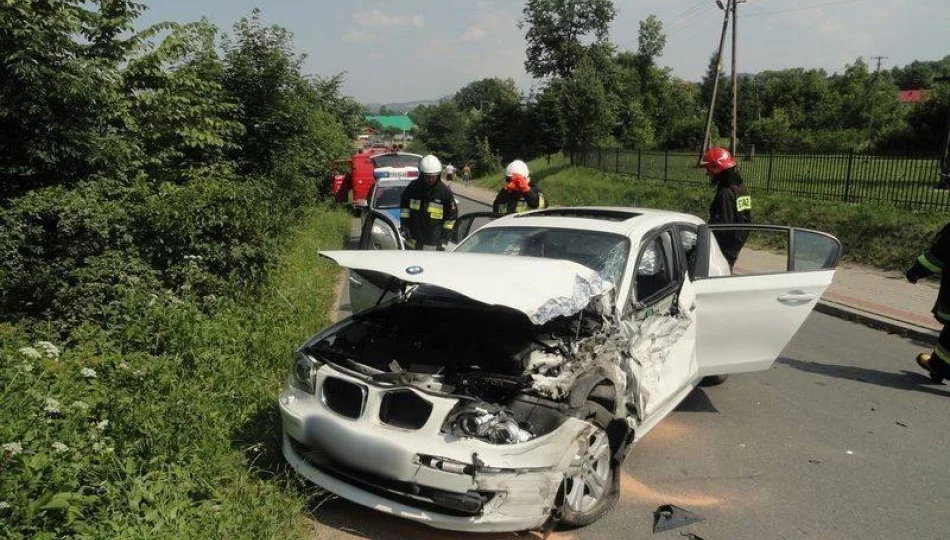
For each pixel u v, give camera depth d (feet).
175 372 15.02
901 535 11.85
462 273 11.72
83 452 10.71
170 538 9.34
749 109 225.56
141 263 19.40
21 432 9.82
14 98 20.79
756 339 16.81
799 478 13.97
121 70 26.94
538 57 171.32
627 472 14.14
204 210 21.79
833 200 49.26
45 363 12.98
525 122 173.27
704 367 16.80
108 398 12.54
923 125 113.39
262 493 11.38
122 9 26.55
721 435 16.14
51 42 21.72
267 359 17.51
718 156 24.35
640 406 13.24
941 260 18.99
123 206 20.63
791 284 16.70
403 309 14.83
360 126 120.16
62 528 9.01
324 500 11.51
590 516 11.76
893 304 29.68
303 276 27.66
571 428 10.95
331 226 47.29
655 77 193.77
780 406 18.13
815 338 25.48
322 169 58.39
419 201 25.31
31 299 17.87
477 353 12.84
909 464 14.67
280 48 40.09
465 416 10.62
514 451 10.35
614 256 15.33
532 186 26.43
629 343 13.21
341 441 11.18
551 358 12.34
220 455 12.30
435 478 10.34
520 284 11.55
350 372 11.64
